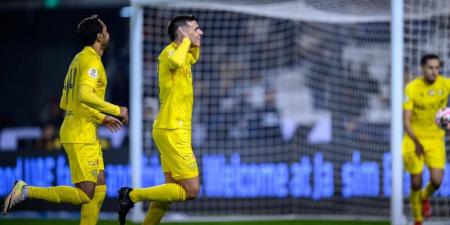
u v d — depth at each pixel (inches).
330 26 1857.8
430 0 1240.8
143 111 1503.4
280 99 1902.1
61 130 852.0
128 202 863.1
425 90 1112.8
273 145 1643.7
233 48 1804.9
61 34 2288.4
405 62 1275.8
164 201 873.5
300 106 1898.4
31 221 1357.0
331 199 1472.7
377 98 1705.2
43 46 2305.6
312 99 1909.4
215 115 1679.4
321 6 1380.4
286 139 1641.2
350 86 1740.9
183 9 1571.1
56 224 1306.6
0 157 1491.1
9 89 2319.1
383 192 1428.4
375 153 1471.5
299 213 1470.2
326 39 1886.1
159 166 1429.6
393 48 1147.3
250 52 1856.5
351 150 1501.0
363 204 1446.9
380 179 1437.0
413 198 1146.0
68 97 850.8
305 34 1946.4
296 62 1931.6
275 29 1914.4
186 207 1446.9
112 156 1434.5
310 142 1565.0
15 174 1482.5
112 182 1432.1
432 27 1301.7
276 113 1743.4
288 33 1931.6
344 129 1539.1
